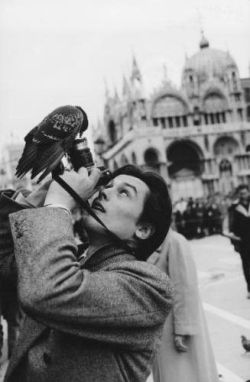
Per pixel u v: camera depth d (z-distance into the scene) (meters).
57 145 1.32
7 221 1.50
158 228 1.58
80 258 1.61
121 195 1.52
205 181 31.14
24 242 1.26
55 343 1.32
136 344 1.34
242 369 4.80
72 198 1.37
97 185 1.55
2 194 1.55
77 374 1.29
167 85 30.06
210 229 24.55
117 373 1.31
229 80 30.41
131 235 1.54
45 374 1.31
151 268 1.43
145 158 30.59
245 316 6.95
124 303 1.29
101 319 1.26
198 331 3.21
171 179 30.97
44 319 1.23
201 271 12.09
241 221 8.00
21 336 1.42
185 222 24.58
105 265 1.45
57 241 1.25
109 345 1.32
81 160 1.45
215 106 31.23
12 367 1.40
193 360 3.20
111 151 28.41
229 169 31.48
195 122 31.30
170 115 30.84
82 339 1.31
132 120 29.42
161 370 3.23
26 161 1.35
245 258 8.07
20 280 1.23
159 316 1.37
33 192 1.56
